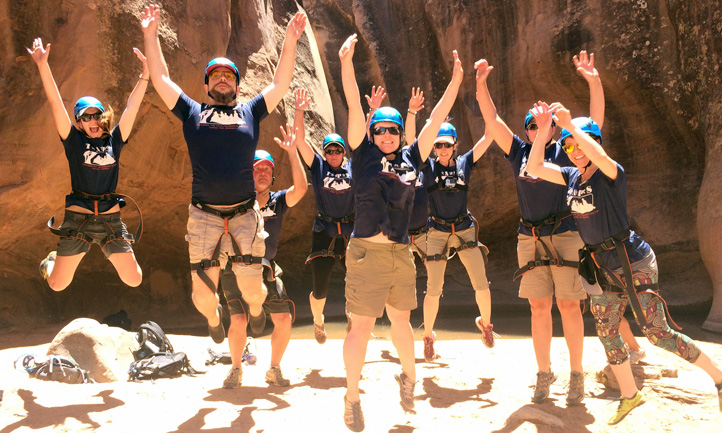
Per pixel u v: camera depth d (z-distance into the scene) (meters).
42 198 8.45
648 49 11.60
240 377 4.38
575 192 3.54
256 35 11.59
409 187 3.35
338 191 5.63
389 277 3.33
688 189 11.76
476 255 5.37
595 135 3.53
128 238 4.33
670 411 3.74
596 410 3.79
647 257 3.43
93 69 8.49
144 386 4.33
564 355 5.40
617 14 11.86
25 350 6.14
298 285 14.36
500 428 3.45
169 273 11.58
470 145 14.16
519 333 8.62
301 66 13.32
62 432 3.28
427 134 3.46
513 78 13.31
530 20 12.95
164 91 3.81
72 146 4.10
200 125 3.73
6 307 8.97
